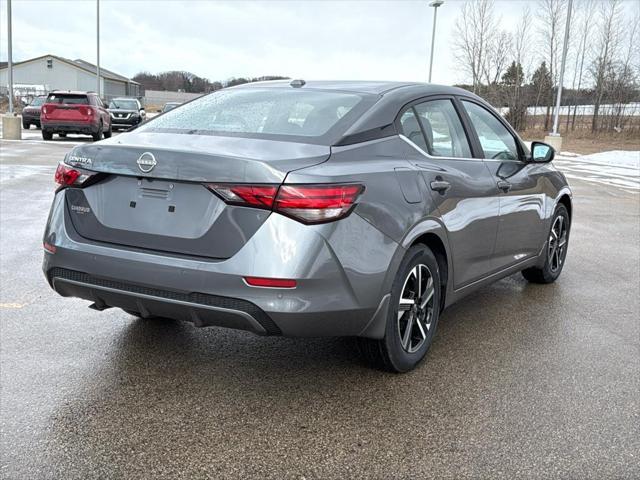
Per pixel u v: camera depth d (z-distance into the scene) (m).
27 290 4.91
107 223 3.18
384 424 2.99
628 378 3.59
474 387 3.42
